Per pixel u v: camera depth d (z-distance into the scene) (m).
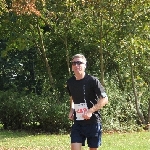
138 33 16.66
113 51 18.52
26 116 17.62
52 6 16.48
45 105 17.27
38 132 17.42
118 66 19.27
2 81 28.11
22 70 27.59
